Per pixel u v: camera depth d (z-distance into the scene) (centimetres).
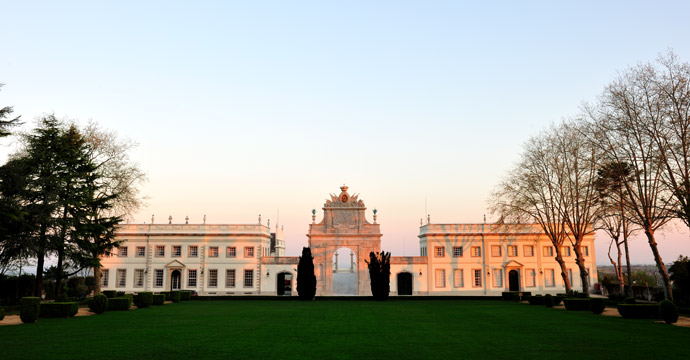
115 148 5559
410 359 1883
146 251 7512
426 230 7800
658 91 3994
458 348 2148
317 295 7300
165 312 4138
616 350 2114
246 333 2655
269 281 7475
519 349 2131
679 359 1911
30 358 1888
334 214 7625
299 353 2002
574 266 7569
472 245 7631
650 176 4206
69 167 4934
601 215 5334
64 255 4703
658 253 4072
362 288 7406
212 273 7506
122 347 2152
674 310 3197
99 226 5072
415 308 4809
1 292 4847
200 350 2073
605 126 4338
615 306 5028
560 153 5562
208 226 7600
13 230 4062
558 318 3631
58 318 3503
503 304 5525
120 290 7394
